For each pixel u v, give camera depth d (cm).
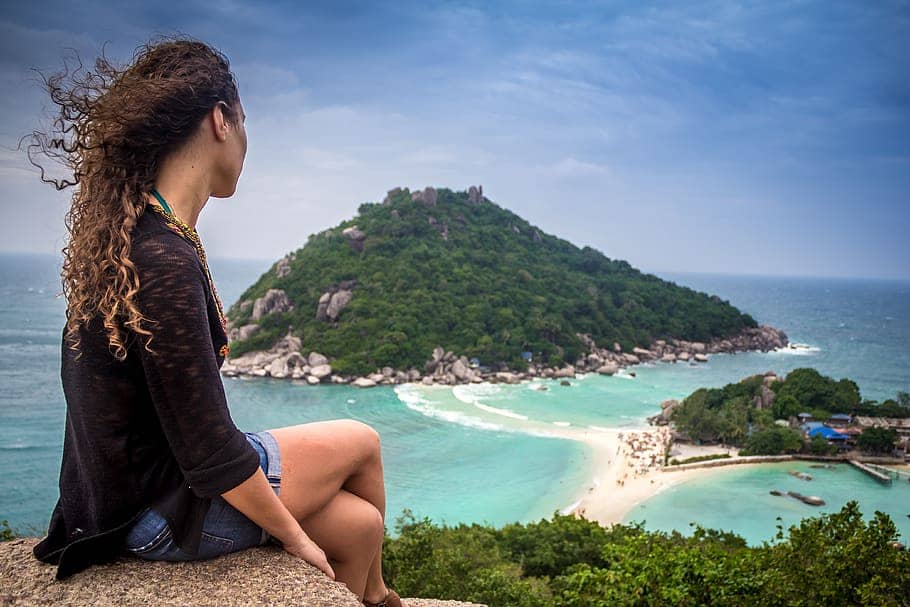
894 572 716
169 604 176
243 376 9394
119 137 170
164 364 161
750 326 15625
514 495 5178
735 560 727
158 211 173
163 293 161
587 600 718
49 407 6994
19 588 181
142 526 182
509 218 16175
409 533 1301
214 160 191
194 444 166
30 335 11700
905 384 12262
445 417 7512
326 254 12444
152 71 188
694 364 12562
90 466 173
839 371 13238
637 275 16100
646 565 689
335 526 214
